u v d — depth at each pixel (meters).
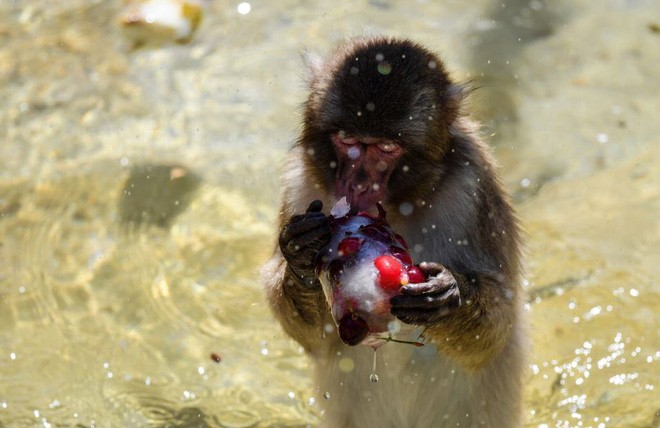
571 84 29.66
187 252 23.70
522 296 17.72
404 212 16.06
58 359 20.70
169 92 28.98
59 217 24.55
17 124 27.55
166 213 24.81
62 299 22.31
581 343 21.34
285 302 16.30
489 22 32.19
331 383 17.16
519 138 27.52
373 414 17.12
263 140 27.25
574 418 19.50
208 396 19.98
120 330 21.58
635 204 25.41
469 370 16.30
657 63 30.59
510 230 17.17
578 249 23.97
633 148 27.30
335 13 32.41
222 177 25.94
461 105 16.72
